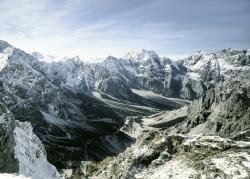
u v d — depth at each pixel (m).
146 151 91.62
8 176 48.44
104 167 117.50
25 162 88.19
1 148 75.31
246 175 66.25
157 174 78.94
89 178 109.38
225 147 81.69
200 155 80.81
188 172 74.00
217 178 67.69
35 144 106.50
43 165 100.19
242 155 74.81
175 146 90.06
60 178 104.75
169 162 83.31
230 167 69.88
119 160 102.88
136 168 87.50
